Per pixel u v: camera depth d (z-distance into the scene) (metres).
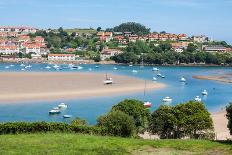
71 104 122.44
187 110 63.69
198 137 63.88
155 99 145.38
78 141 38.28
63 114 107.69
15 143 36.44
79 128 45.94
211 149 37.03
